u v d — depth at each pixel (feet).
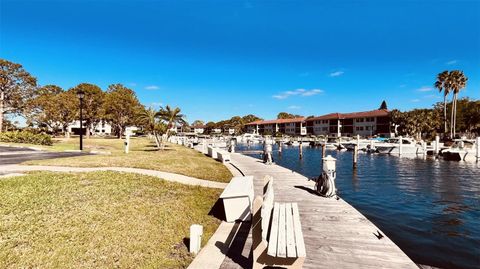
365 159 128.88
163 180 43.14
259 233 16.44
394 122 270.67
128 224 24.64
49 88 193.26
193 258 19.65
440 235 32.22
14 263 17.60
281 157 144.25
